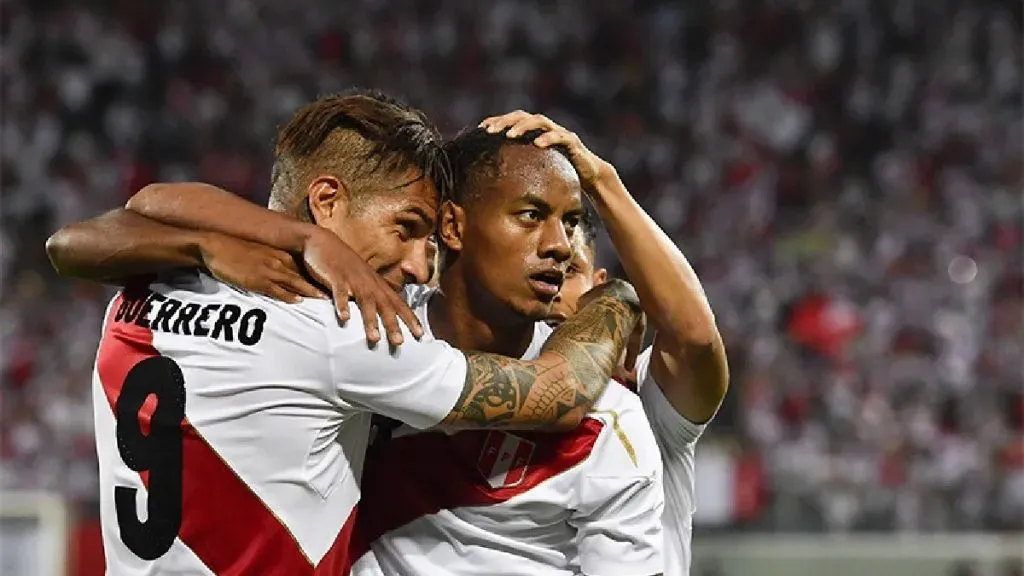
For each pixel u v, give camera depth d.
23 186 53.88
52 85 58.28
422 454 9.70
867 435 41.50
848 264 52.22
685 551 11.06
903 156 61.09
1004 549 31.86
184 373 9.05
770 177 59.34
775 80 64.50
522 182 9.41
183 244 9.12
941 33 66.50
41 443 38.84
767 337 46.94
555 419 9.33
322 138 9.44
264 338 8.92
